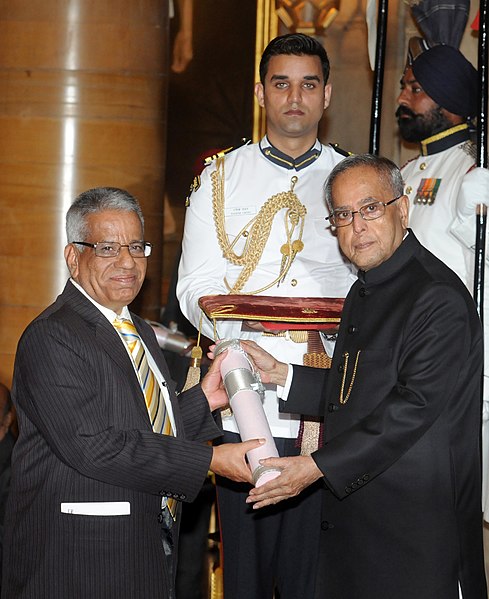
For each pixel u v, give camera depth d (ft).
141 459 11.19
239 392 12.44
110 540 11.23
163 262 25.85
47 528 11.20
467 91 17.24
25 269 22.22
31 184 22.12
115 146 22.25
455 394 11.81
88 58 22.03
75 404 11.10
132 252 11.70
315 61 14.35
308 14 24.43
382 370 11.83
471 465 11.93
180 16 26.99
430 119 17.40
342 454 11.63
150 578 11.39
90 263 11.65
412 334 11.68
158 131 22.68
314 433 14.16
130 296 11.73
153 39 22.44
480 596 12.07
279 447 14.40
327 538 12.34
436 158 17.43
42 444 11.38
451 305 11.63
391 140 23.29
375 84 15.90
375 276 12.17
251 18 26.35
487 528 18.02
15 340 22.30
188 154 26.81
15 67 22.06
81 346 11.28
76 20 21.97
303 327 13.48
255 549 14.51
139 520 11.43
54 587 11.07
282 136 14.58
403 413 11.51
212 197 14.70
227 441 14.38
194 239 14.78
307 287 14.39
